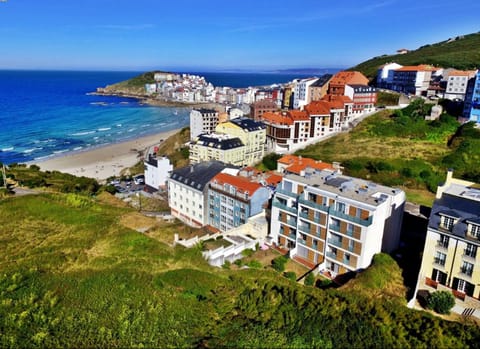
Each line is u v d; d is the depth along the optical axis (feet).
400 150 339.16
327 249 174.91
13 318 120.57
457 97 476.95
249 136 417.28
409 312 119.34
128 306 129.49
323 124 436.76
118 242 188.24
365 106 485.56
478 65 596.70
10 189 281.33
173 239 211.82
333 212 168.66
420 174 290.15
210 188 257.96
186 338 113.70
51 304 129.80
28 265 159.02
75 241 187.83
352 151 354.54
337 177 196.75
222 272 159.22
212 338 113.70
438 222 141.59
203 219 264.72
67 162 494.59
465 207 140.77
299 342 110.01
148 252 176.45
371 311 121.08
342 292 133.39
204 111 557.33
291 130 420.77
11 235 194.18
